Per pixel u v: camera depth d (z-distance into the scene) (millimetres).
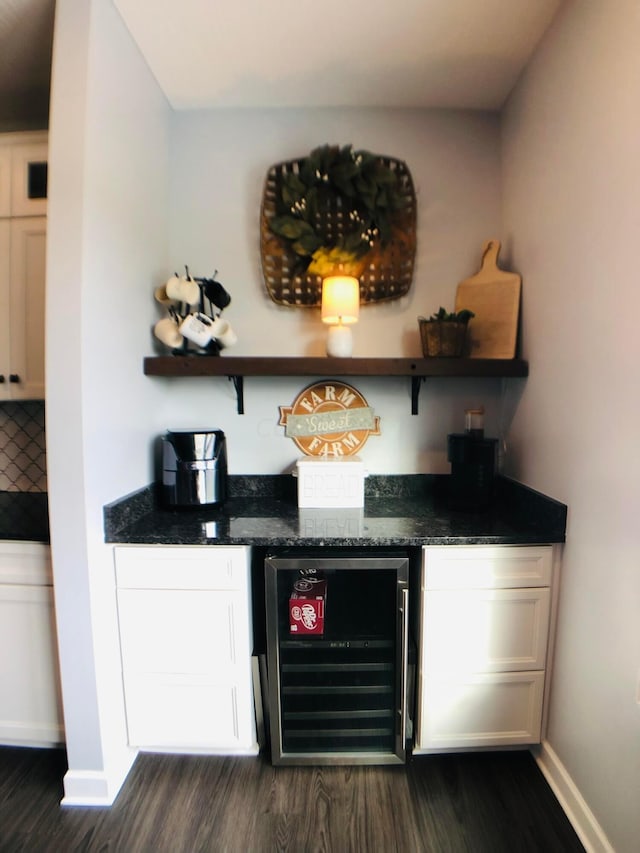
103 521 1364
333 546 1407
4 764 1476
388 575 1516
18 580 1424
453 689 1443
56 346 1231
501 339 1688
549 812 1308
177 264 1876
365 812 1305
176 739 1464
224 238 1873
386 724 1529
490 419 1907
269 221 1832
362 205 1801
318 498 1735
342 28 1408
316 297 1860
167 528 1477
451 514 1649
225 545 1388
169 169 1845
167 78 1656
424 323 1712
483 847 1205
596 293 1182
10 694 1476
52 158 1212
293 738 1512
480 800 1343
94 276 1277
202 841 1227
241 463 1924
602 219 1151
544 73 1451
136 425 1582
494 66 1587
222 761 1496
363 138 1839
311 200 1770
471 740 1462
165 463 1667
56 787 1394
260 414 1915
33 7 1265
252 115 1840
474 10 1342
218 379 1897
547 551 1388
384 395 1909
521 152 1639
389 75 1634
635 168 1024
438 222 1857
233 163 1854
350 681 1564
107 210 1341
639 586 1026
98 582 1334
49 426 1254
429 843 1213
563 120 1337
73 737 1339
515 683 1442
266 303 1889
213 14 1355
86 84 1207
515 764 1478
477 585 1401
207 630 1424
